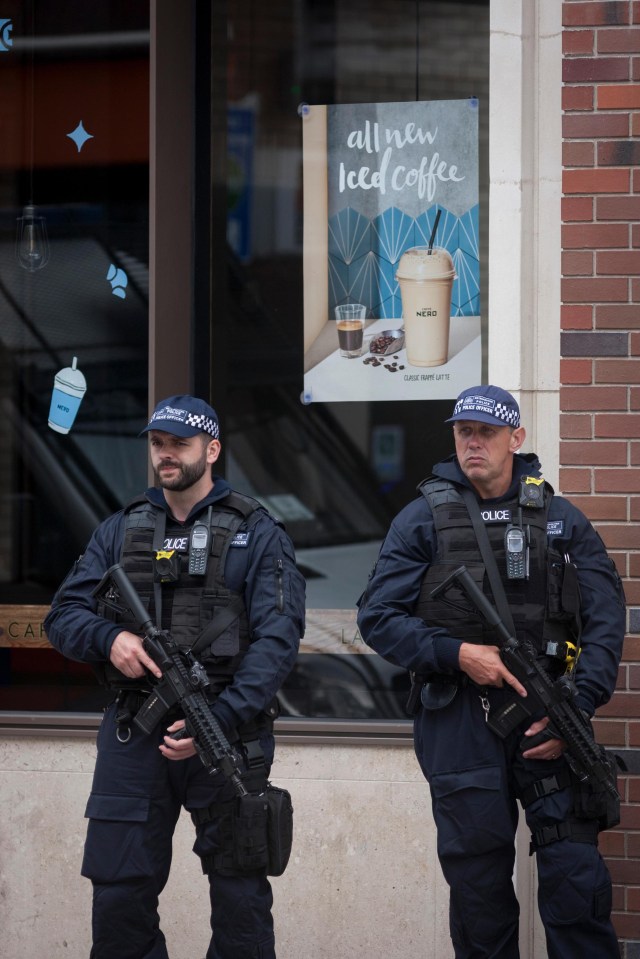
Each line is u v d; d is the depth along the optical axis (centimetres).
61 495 1580
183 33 1538
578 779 1043
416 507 1115
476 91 1500
